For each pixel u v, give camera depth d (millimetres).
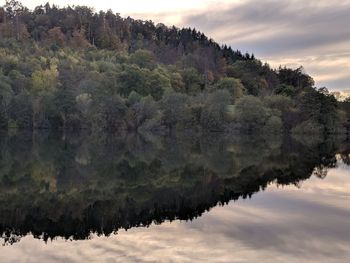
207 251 14719
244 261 13703
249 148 72500
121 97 121438
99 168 40031
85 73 141125
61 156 51625
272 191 28359
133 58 193500
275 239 16406
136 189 28891
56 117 116188
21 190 27453
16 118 111500
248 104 120375
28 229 17953
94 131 113000
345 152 69250
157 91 143375
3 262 13359
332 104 127438
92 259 13664
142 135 109875
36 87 129125
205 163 46281
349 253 14727
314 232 17547
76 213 21312
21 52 173625
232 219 19938
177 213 21406
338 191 28469
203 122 120250
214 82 190000
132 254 14219
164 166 42812
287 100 135000
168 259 13727
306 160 52188
